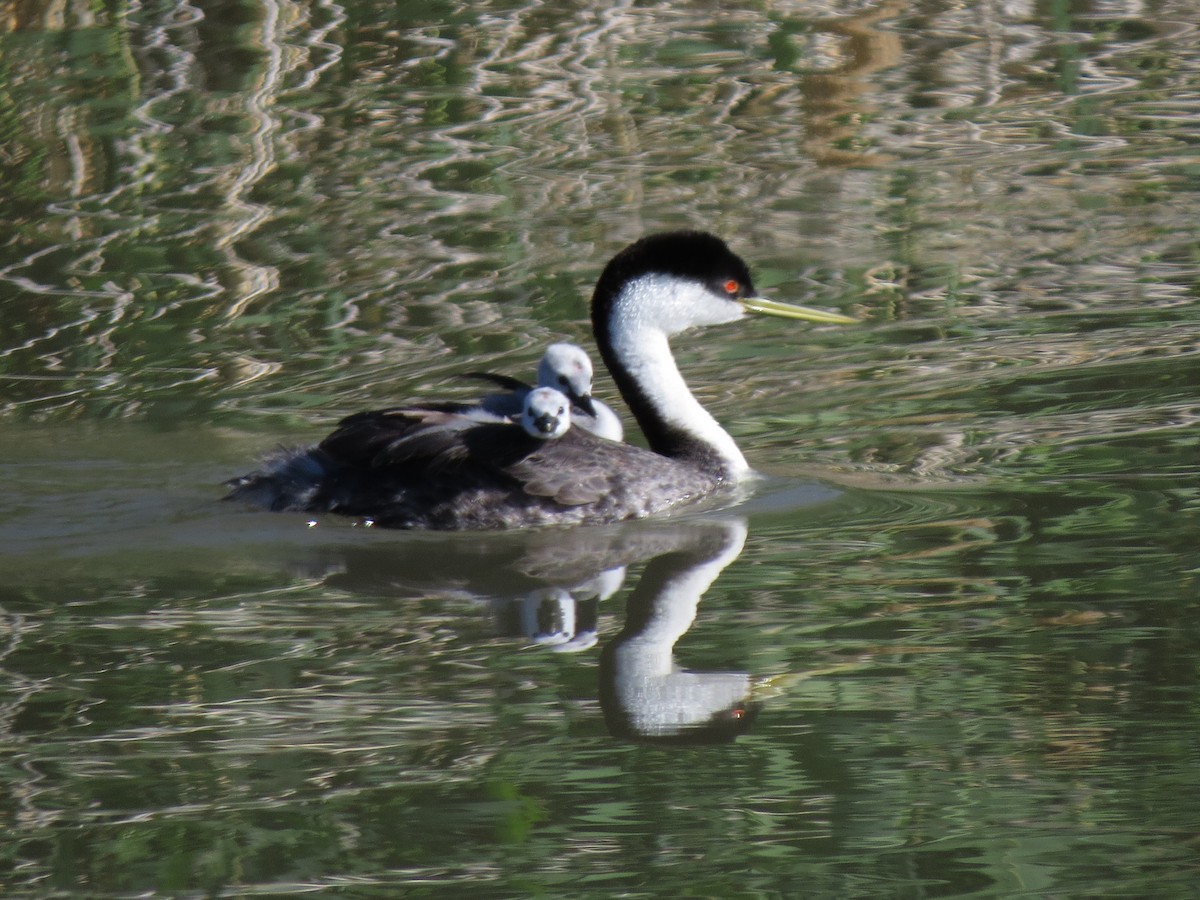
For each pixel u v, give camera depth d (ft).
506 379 42.65
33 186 66.33
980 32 84.02
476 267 59.11
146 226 62.90
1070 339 51.13
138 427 47.29
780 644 32.50
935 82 77.92
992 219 62.44
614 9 85.05
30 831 26.30
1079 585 34.58
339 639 33.32
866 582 35.42
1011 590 34.58
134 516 40.50
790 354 51.85
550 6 85.05
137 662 32.22
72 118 71.51
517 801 27.02
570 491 39.91
